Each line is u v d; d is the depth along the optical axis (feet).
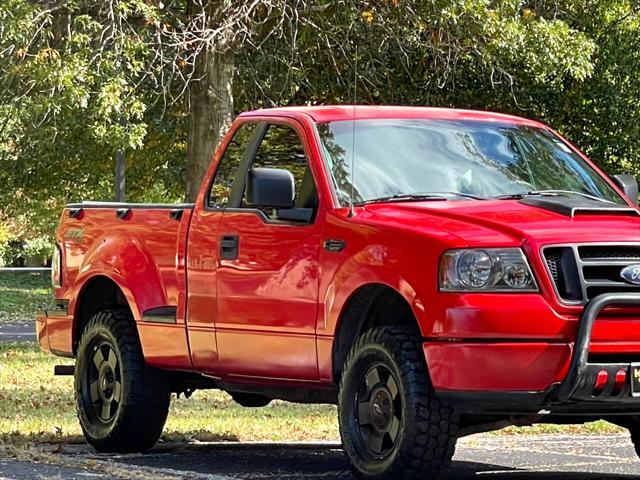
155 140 139.44
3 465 38.99
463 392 31.27
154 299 41.34
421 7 95.66
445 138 38.11
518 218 32.83
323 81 107.45
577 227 32.35
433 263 31.89
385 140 37.47
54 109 83.10
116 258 42.80
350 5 95.14
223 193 39.47
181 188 155.94
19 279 217.97
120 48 83.97
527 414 32.32
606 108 125.29
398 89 110.22
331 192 35.78
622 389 31.35
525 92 119.03
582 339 30.78
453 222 32.89
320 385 35.88
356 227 34.30
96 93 83.15
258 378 38.09
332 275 34.71
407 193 36.19
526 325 30.99
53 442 45.27
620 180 39.19
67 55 83.51
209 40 86.99
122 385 42.16
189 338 39.83
